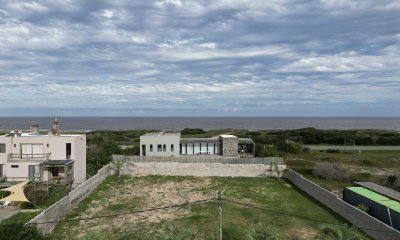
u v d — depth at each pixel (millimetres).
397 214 27188
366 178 49406
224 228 30141
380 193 33438
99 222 31688
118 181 47844
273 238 23438
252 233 23562
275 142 80938
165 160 52875
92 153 59531
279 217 33344
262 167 51375
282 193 42719
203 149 61719
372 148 88688
